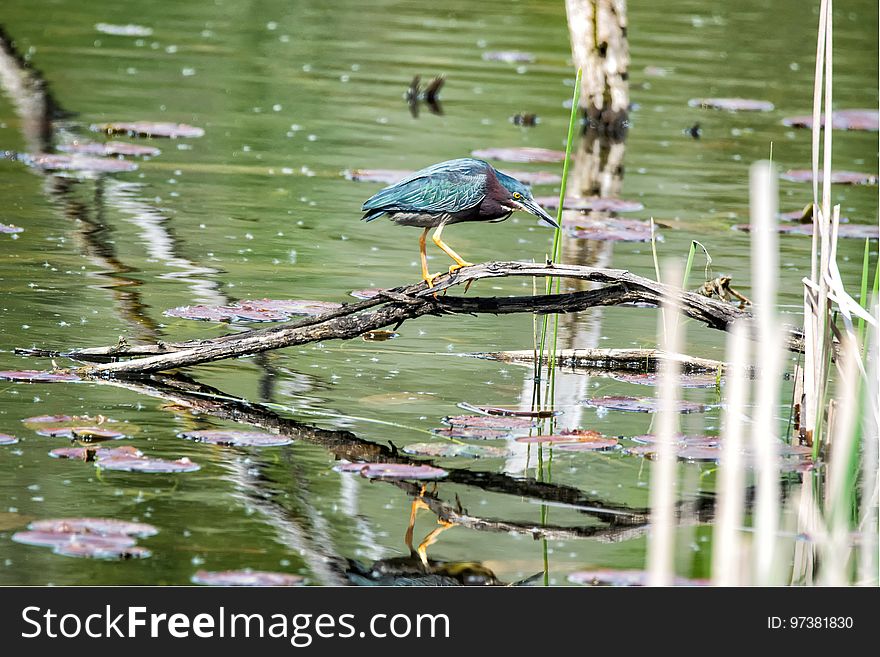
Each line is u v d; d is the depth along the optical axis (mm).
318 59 29438
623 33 24734
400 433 10328
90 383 11117
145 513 8578
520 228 17844
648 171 21578
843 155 23516
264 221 17141
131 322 12672
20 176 18609
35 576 7723
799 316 13945
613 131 24734
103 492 8867
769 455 7859
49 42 28797
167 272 14523
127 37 30219
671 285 9930
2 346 11797
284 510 8805
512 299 11180
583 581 7973
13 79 25016
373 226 17312
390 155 21281
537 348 12766
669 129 25000
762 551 7824
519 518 8922
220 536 8328
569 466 9883
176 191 18422
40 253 14953
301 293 13984
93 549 7816
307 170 20125
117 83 25484
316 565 8047
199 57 28641
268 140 22000
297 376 11727
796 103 27516
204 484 9125
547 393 11578
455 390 11508
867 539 8641
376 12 36219
